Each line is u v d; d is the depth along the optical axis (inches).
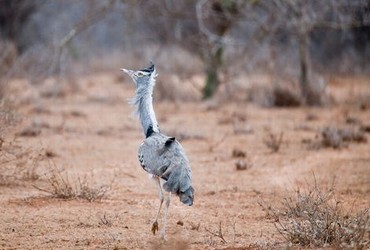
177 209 1119.0
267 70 2760.8
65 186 1176.8
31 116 2042.3
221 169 1438.2
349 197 1210.6
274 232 989.8
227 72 2596.0
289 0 2304.4
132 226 1011.9
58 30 3139.8
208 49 2514.8
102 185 1234.0
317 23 2354.8
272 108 2421.3
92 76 3420.3
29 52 2763.3
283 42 3014.3
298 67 2866.6
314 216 946.7
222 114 2247.8
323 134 1750.7
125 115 2207.2
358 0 2359.7
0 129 1267.2
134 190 1239.5
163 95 2583.7
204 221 1050.7
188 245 912.3
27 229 983.6
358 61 3289.9
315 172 1413.6
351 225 910.4
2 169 1282.0
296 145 1702.8
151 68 1034.1
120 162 1478.8
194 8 2586.1
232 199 1196.5
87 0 2645.2
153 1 2608.3
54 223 1015.6
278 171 1427.2
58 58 2452.0
